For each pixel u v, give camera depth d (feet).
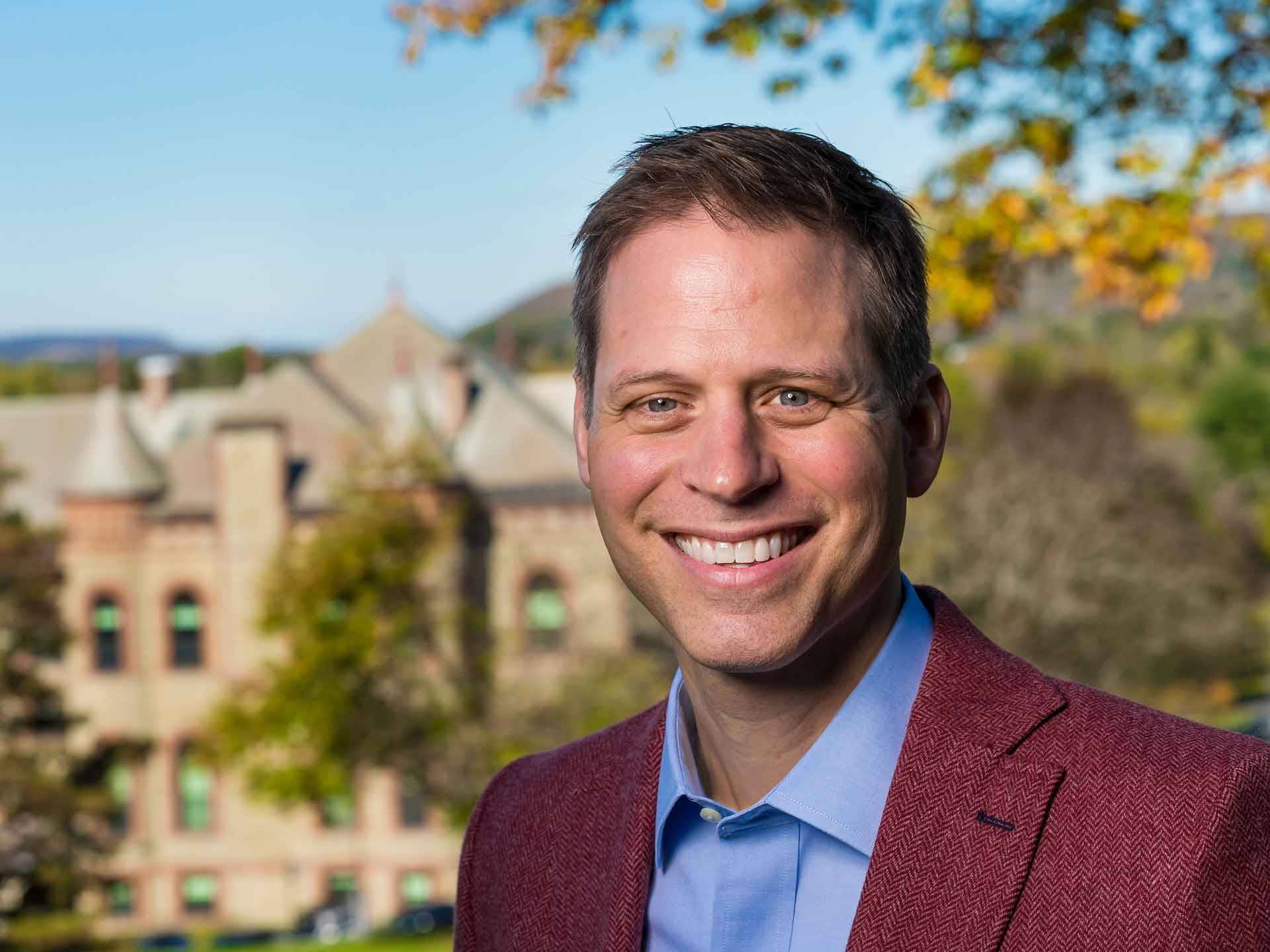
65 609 105.29
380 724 84.33
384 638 86.22
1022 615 87.66
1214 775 4.65
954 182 15.79
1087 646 92.73
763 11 15.69
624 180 4.98
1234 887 4.52
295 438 107.96
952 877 4.81
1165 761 4.75
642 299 4.86
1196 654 104.63
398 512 91.81
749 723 5.20
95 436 107.34
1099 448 128.67
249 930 103.86
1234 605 112.37
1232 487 158.81
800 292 4.76
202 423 120.67
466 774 83.61
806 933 5.05
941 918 4.78
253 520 104.53
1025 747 4.96
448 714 86.63
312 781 83.82
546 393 118.83
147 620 105.70
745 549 4.84
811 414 4.82
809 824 5.08
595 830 5.96
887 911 4.83
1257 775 4.67
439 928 99.91
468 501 101.35
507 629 96.27
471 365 113.39
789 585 4.85
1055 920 4.66
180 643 105.91
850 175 4.96
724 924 5.13
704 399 4.84
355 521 89.76
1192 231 15.24
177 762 105.40
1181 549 118.83
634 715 6.37
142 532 105.40
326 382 112.37
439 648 92.32
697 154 4.83
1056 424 132.36
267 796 86.63
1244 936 4.48
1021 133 15.53
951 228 15.31
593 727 81.25
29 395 162.20
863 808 5.05
